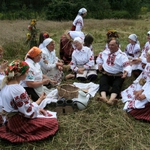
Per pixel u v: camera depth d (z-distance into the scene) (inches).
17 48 301.0
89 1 919.0
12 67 125.8
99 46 356.8
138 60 214.4
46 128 141.1
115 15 911.7
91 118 162.9
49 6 770.2
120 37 425.1
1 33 374.0
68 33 262.2
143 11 1067.3
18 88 127.5
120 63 192.2
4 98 129.1
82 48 219.0
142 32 472.4
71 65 224.2
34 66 175.2
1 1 975.0
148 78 163.5
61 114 167.5
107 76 199.3
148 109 157.4
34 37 305.7
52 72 213.6
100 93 190.9
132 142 138.9
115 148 133.1
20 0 1002.1
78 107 171.6
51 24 566.3
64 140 141.3
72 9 778.2
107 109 172.7
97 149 133.7
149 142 139.5
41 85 181.5
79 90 179.2
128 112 167.2
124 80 212.4
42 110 148.6
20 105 128.7
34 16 820.6
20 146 135.1
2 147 135.3
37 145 136.5
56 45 358.9
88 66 218.8
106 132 146.6
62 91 174.1
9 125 136.9
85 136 144.7
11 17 778.2
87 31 503.8
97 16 879.7
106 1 959.0
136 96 162.1
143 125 153.6
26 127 136.9
